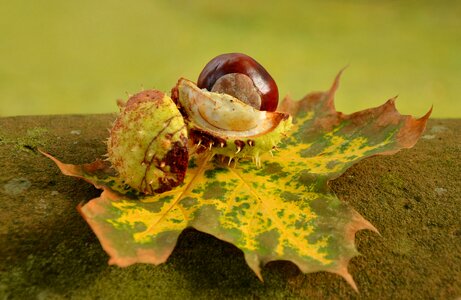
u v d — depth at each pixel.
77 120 0.40
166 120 0.28
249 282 0.28
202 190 0.30
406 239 0.30
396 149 0.30
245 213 0.29
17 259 0.28
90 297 0.27
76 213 0.30
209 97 0.31
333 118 0.35
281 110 0.37
